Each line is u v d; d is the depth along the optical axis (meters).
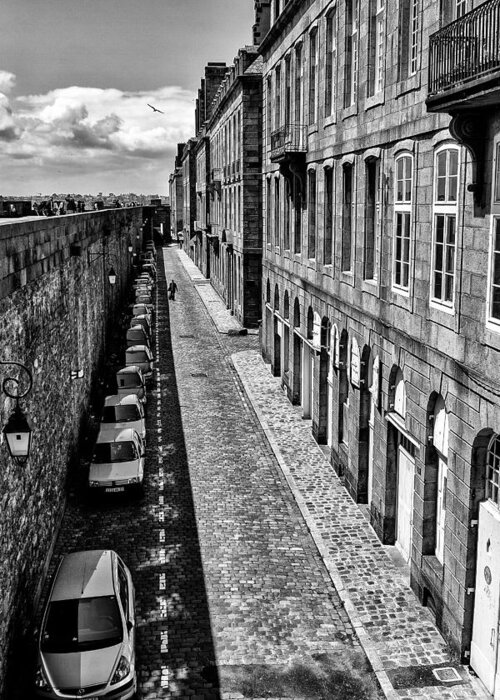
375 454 16.31
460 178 11.21
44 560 14.24
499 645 10.62
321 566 15.02
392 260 14.88
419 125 12.94
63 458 17.44
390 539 15.78
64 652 10.66
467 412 11.16
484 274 10.54
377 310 15.89
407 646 12.16
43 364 14.80
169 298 55.75
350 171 18.73
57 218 16.77
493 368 10.27
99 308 29.02
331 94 20.56
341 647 12.26
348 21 18.23
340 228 19.17
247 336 41.03
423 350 12.97
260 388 29.17
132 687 10.52
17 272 12.16
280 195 28.27
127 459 18.53
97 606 11.21
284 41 26.55
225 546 15.81
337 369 19.75
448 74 10.56
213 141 64.31
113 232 37.59
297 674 11.54
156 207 138.38
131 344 32.19
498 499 10.77
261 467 20.66
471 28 10.16
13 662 11.30
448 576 12.09
